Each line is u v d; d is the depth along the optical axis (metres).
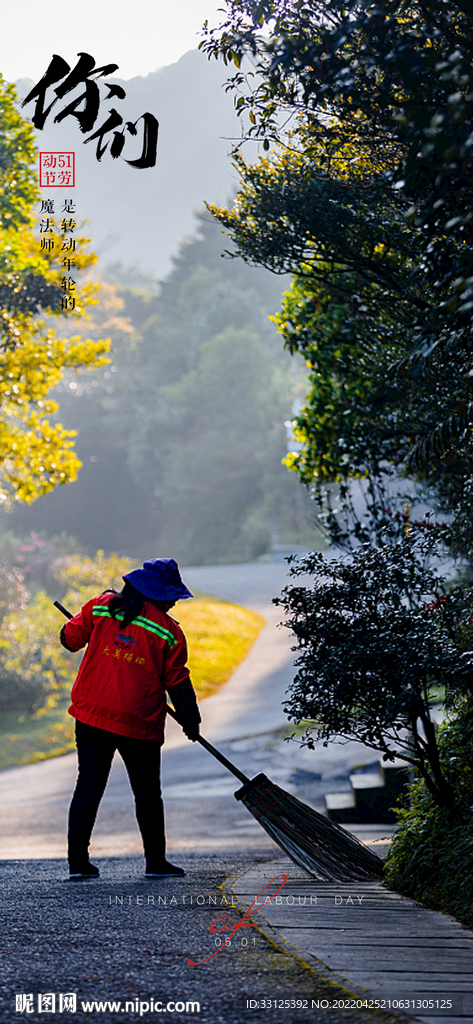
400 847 4.41
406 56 3.17
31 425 11.75
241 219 5.44
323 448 7.19
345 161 5.07
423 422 6.20
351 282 5.89
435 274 3.65
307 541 42.25
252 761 12.84
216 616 25.36
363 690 4.35
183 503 55.88
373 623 4.52
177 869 4.74
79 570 23.94
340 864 4.50
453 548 5.46
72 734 17.64
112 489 60.69
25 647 20.19
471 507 5.41
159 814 4.67
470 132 2.76
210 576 34.47
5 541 35.44
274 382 51.03
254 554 44.88
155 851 4.67
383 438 6.82
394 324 6.09
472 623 4.55
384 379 6.38
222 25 4.07
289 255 5.45
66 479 11.63
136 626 4.52
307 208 5.12
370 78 3.82
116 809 11.58
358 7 3.53
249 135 4.63
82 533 60.53
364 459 6.93
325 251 5.38
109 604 4.57
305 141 4.93
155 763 4.64
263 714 15.83
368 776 9.42
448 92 3.17
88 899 3.76
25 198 10.20
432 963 2.62
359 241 5.25
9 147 9.84
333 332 6.64
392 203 5.00
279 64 3.78
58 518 60.47
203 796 11.64
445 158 2.81
